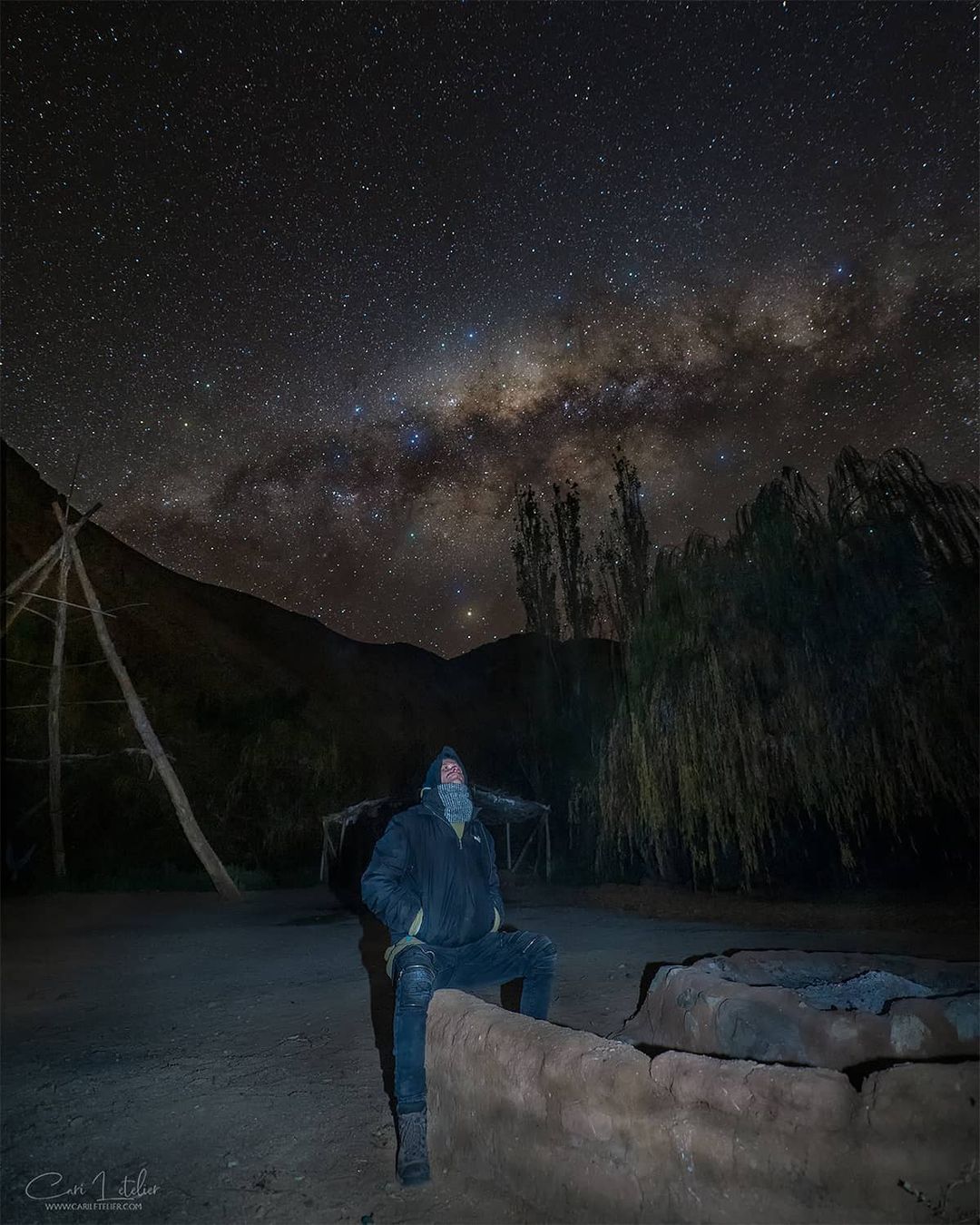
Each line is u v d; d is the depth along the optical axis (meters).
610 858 15.70
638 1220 2.56
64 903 15.48
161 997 7.00
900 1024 3.14
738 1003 3.49
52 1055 5.20
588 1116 2.72
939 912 9.84
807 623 11.52
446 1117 3.23
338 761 26.97
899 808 11.27
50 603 25.14
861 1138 2.31
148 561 33.25
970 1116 2.28
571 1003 5.63
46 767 21.86
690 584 12.55
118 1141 3.68
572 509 26.33
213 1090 4.30
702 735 12.02
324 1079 4.37
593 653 25.27
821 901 11.39
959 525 11.02
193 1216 2.95
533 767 24.70
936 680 10.68
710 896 12.50
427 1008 3.39
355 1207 2.94
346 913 14.08
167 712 25.58
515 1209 2.82
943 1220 2.21
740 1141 2.44
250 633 34.00
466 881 3.58
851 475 11.79
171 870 21.22
